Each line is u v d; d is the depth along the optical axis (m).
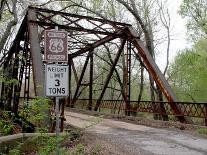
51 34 7.00
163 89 18.91
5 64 21.14
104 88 24.97
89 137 11.95
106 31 21.14
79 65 49.03
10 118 10.17
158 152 10.36
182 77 44.78
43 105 7.57
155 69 19.69
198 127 15.90
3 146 8.76
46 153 7.30
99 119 12.27
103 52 43.41
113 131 15.12
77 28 19.86
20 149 9.17
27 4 25.08
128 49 22.05
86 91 45.66
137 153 10.09
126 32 21.64
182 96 45.34
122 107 23.23
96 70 47.81
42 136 8.31
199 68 40.44
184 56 42.47
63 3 33.28
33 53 15.90
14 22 20.83
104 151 9.90
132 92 55.22
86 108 28.92
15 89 17.31
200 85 42.25
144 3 35.03
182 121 17.44
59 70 6.95
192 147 11.34
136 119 19.83
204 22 38.25
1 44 20.39
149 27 34.44
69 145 10.72
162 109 19.64
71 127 15.30
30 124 10.52
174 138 13.27
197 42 40.59
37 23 17.58
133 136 13.66
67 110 29.80
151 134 14.35
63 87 6.93
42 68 15.29
